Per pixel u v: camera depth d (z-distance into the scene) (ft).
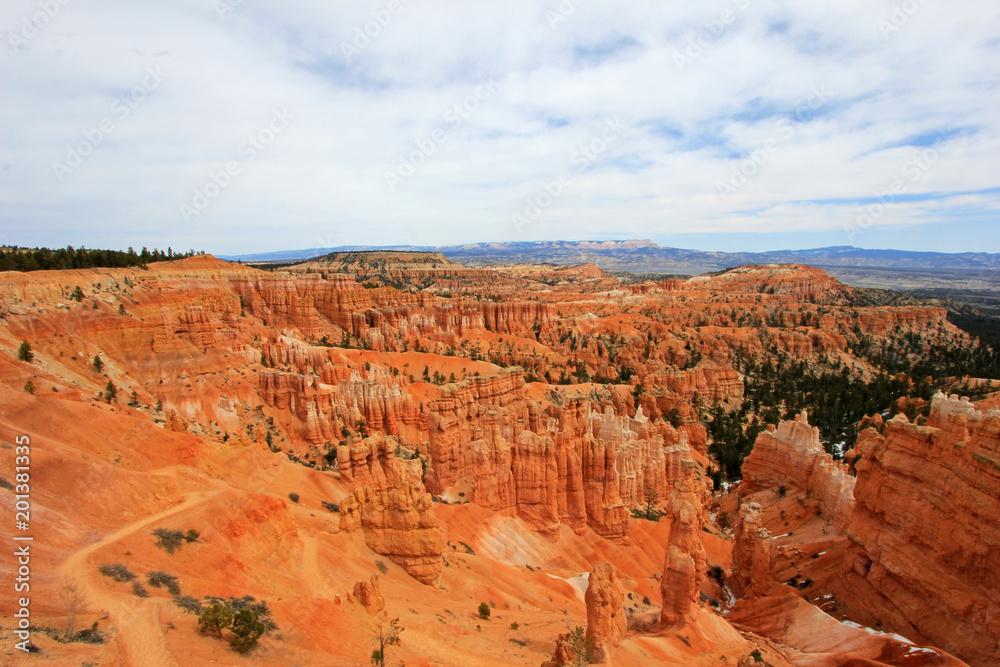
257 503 131.95
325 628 99.40
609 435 277.44
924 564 159.12
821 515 238.89
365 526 158.20
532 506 220.43
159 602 88.48
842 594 183.62
